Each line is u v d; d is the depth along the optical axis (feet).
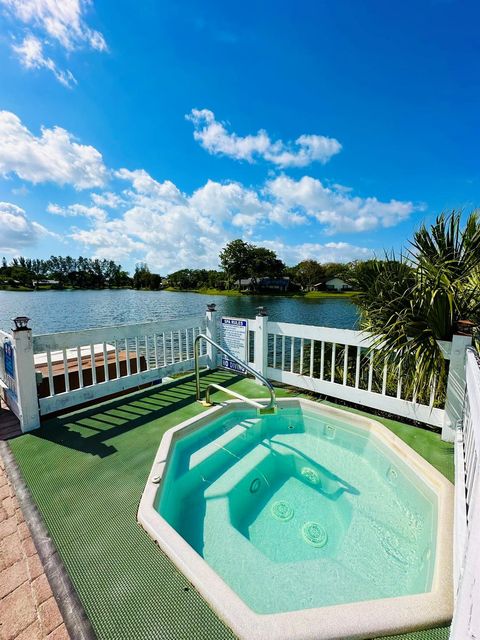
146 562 4.65
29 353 8.93
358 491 7.50
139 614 3.86
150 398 11.54
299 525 6.80
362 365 11.34
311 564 5.41
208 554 5.55
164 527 5.20
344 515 7.00
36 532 5.29
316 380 11.72
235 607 3.78
